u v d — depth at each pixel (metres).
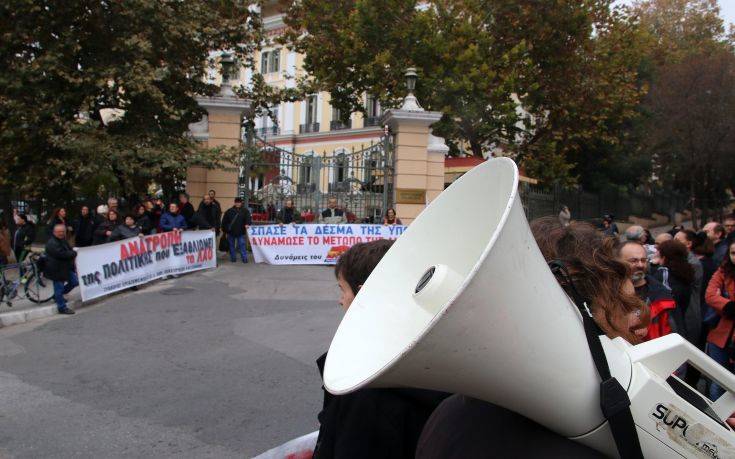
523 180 21.22
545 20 20.80
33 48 14.23
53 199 16.39
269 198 15.17
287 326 8.16
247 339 7.51
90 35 14.28
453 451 1.23
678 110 26.20
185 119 16.61
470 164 20.30
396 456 1.69
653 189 35.25
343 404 1.78
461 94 19.69
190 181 14.56
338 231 13.95
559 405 1.04
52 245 9.07
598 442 1.08
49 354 6.94
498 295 0.93
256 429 4.75
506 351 0.96
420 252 1.42
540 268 1.05
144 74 13.77
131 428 4.76
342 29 21.00
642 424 1.11
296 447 2.65
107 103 15.17
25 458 4.23
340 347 1.41
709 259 6.28
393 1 19.67
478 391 1.03
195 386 5.78
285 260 13.77
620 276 1.40
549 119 23.12
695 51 33.00
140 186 16.28
